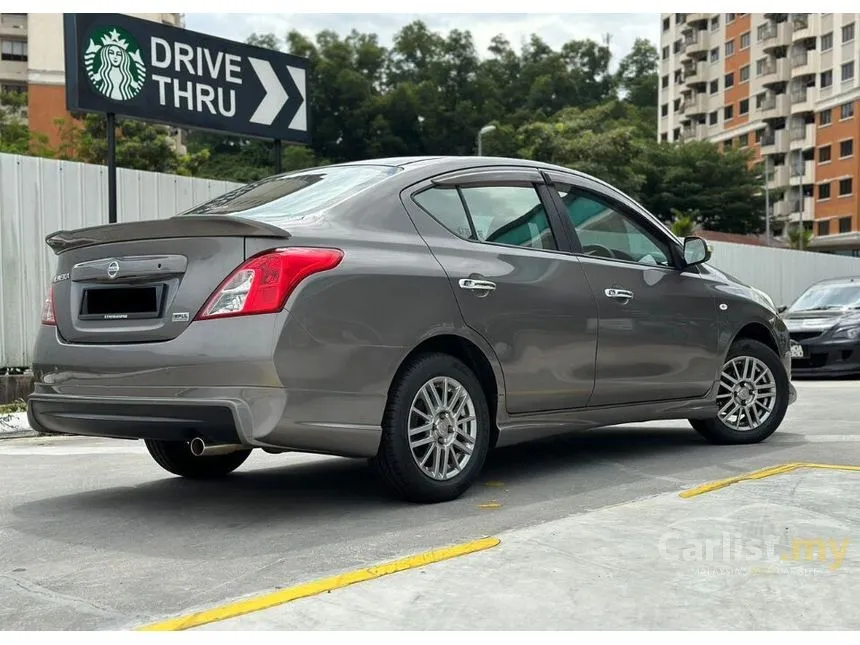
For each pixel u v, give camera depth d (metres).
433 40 95.00
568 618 2.74
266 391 3.76
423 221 4.46
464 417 4.46
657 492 4.55
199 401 3.78
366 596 2.93
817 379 13.01
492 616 2.76
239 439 3.73
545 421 4.86
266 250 3.85
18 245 9.59
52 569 3.39
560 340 4.85
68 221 10.03
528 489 4.69
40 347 4.37
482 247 4.64
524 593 2.95
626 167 59.41
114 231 4.11
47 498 4.70
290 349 3.78
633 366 5.26
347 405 3.96
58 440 7.35
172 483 5.07
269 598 2.93
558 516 4.07
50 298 4.43
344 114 82.94
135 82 10.50
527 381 4.71
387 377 4.08
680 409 5.62
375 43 94.75
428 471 4.32
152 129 42.38
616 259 5.34
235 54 11.62
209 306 3.85
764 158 76.12
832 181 69.38
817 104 70.75
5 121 56.81
